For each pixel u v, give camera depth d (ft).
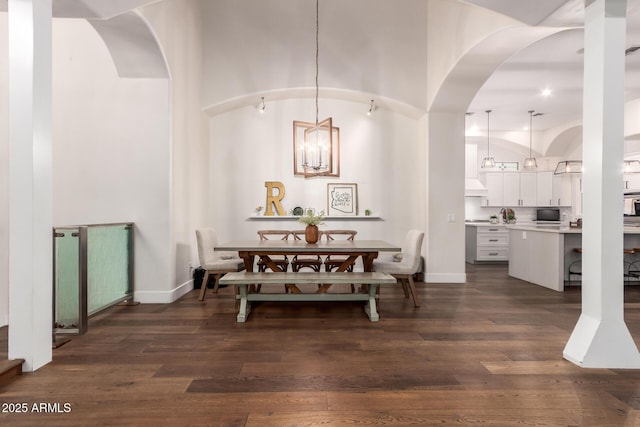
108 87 13.24
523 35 11.53
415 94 17.08
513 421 5.52
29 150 7.13
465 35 12.98
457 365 7.55
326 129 18.28
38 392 6.35
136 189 13.16
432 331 9.82
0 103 10.11
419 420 5.53
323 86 16.96
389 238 18.42
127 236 12.84
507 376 7.04
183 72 14.52
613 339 7.42
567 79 18.95
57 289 9.50
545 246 16.07
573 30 13.80
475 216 30.14
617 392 6.41
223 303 13.05
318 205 18.35
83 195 13.20
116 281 12.02
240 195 18.16
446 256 17.08
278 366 7.47
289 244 13.21
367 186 18.53
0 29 10.21
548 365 7.56
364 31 17.11
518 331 9.83
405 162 18.48
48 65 7.52
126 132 13.21
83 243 9.55
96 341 8.98
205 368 7.36
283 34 17.01
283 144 18.31
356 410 5.80
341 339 9.15
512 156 30.86
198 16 16.28
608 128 7.34
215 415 5.64
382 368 7.39
